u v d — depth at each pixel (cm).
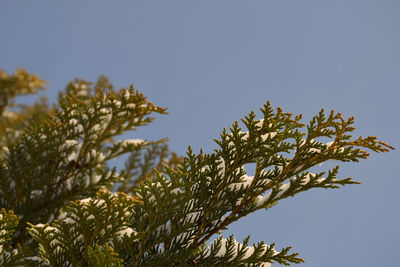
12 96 770
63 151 482
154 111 499
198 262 289
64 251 250
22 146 466
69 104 486
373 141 271
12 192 439
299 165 291
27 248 238
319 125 285
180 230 284
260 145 290
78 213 233
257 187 300
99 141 500
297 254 283
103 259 220
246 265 289
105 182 496
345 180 277
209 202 299
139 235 253
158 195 257
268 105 284
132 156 667
